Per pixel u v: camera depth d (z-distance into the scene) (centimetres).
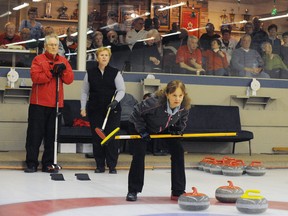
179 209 1030
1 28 1891
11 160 1569
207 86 2058
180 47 2072
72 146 1778
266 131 2092
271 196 1224
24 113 1877
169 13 2064
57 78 1497
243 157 1902
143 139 1089
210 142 2025
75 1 1958
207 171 1623
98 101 1506
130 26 2025
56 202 1080
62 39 1945
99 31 1986
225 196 1102
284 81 2133
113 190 1249
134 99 1870
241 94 2086
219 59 2105
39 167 1573
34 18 1920
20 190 1219
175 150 1124
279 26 2183
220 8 2117
